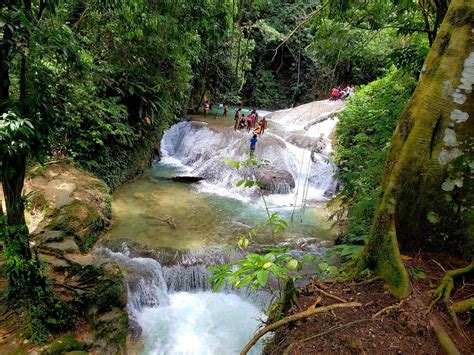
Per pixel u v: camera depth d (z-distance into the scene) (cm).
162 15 831
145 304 541
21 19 257
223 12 868
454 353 181
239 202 905
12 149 290
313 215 850
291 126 1479
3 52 279
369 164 480
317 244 685
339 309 226
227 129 1284
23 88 304
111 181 888
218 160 1086
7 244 351
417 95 260
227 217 804
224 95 1805
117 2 528
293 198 966
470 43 234
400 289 228
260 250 645
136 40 880
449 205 244
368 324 210
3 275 401
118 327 438
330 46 495
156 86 977
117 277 474
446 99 240
